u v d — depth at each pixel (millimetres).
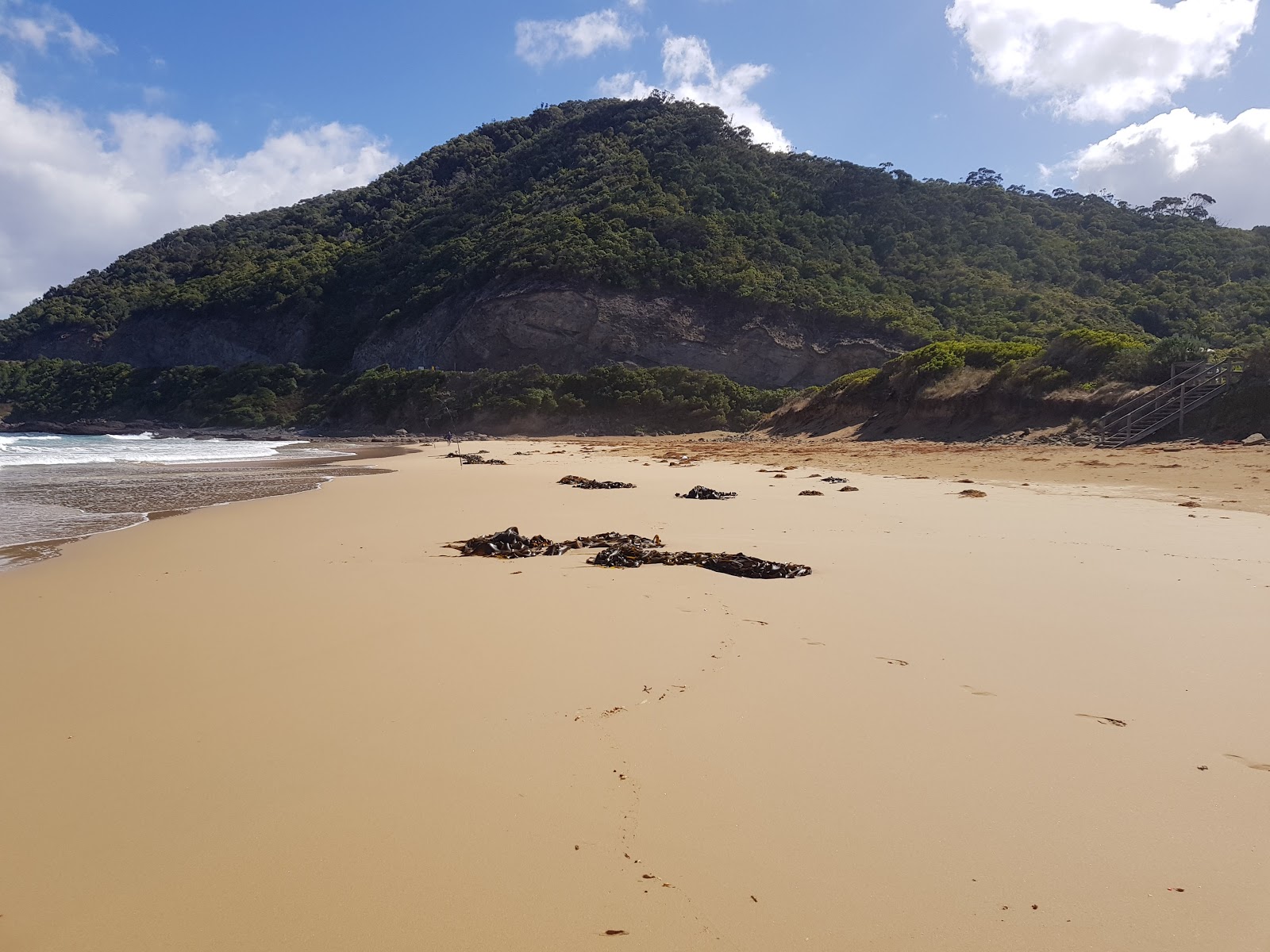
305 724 4543
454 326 85938
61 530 12328
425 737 4352
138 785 3820
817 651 5867
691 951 2637
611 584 8117
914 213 91000
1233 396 24938
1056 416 30797
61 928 2764
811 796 3666
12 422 85562
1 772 3957
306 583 8297
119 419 86375
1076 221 92188
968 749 4160
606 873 3076
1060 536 10828
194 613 7070
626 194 90500
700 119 107250
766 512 13828
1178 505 13414
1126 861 3143
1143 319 65562
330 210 141125
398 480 22500
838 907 2867
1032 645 5973
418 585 8164
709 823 3428
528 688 5117
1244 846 3242
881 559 9391
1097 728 4426
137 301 109750
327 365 96250
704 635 6297
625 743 4254
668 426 65438
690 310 77875
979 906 2869
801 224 88125
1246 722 4504
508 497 17188
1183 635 6180
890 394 39969
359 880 3043
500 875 3068
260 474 25156
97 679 5340
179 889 2990
